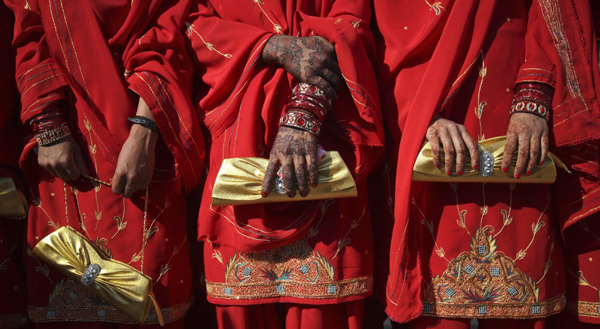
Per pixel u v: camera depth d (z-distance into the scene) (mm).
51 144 1583
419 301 1522
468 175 1435
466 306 1489
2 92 1680
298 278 1533
